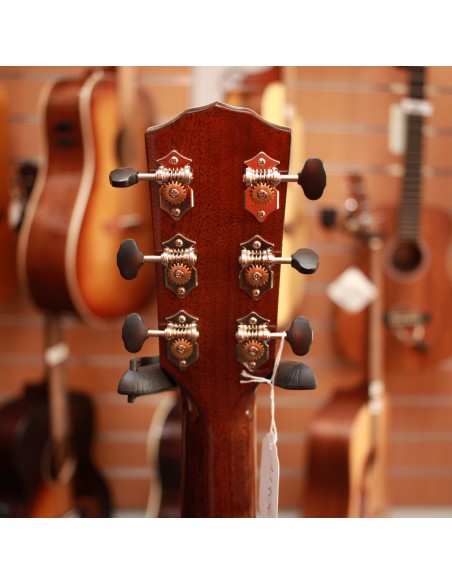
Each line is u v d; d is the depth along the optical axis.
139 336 0.65
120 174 0.62
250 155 0.63
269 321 0.65
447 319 1.18
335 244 1.24
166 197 0.63
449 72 1.19
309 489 1.07
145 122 1.09
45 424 1.09
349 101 1.19
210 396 0.66
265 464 0.67
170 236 0.64
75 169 0.98
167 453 1.03
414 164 1.10
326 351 1.28
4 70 1.16
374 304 1.09
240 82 1.07
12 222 1.06
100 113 0.98
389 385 1.31
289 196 1.00
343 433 1.04
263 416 1.30
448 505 1.35
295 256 0.64
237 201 0.64
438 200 1.23
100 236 1.00
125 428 1.30
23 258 0.98
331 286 1.13
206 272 0.65
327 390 1.29
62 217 0.97
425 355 1.18
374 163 1.21
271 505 0.67
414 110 1.08
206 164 0.63
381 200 1.22
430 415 1.33
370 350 1.10
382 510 1.16
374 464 1.12
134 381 0.64
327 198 1.22
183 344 0.65
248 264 0.64
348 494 1.05
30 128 1.18
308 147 1.21
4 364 1.27
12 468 1.04
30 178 1.05
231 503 0.67
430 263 1.16
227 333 0.65
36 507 1.07
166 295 0.65
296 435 1.31
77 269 0.97
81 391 1.24
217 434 0.67
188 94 1.17
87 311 1.01
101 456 1.31
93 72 1.03
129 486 1.32
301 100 1.19
